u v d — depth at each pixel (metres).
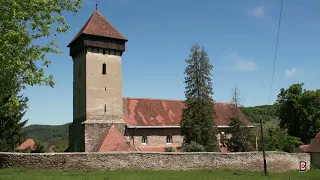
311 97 59.66
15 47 16.91
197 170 33.16
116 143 36.25
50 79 18.80
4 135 38.84
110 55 41.44
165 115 45.16
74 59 44.22
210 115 41.84
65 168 28.89
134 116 42.50
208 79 43.25
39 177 22.86
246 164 36.28
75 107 42.88
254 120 86.88
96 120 39.28
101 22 41.69
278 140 52.78
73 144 41.81
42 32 18.31
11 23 16.58
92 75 39.81
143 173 28.88
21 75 18.16
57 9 18.53
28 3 16.98
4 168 27.56
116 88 41.25
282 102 64.81
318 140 44.56
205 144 41.12
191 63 43.59
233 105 53.16
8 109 18.70
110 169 30.34
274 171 38.03
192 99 42.34
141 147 40.81
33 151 45.09
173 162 32.78
